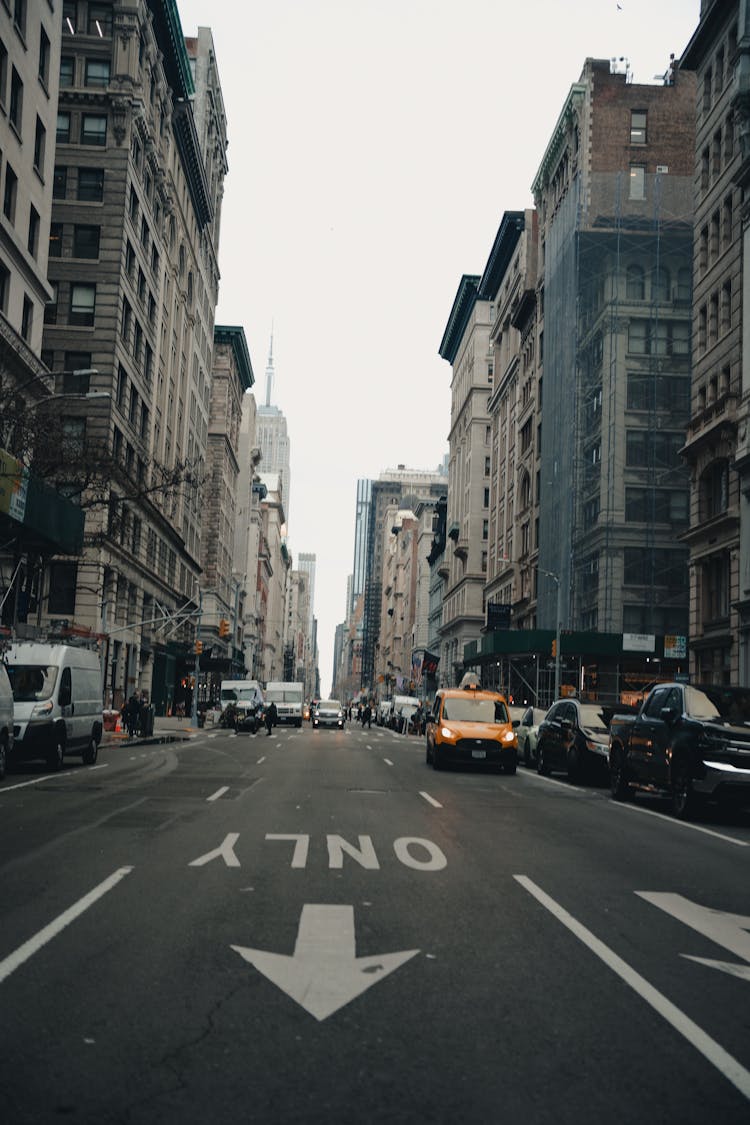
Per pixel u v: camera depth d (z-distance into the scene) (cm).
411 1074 485
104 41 5244
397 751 3806
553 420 6600
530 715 3369
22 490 2811
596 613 5741
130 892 909
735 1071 499
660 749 1777
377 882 984
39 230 4112
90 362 5047
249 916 820
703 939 787
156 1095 454
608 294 6034
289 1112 439
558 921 831
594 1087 475
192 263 7812
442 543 12106
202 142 8025
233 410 11156
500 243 8638
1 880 958
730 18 4216
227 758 3039
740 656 3788
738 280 4031
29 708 2234
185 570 7950
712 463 4138
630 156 6550
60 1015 562
